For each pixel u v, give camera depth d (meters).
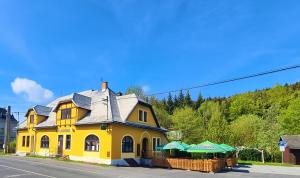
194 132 58.91
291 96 85.75
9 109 52.09
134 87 64.94
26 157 38.50
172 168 30.78
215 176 24.09
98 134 33.59
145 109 39.28
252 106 89.94
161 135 42.84
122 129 34.00
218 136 47.56
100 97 38.47
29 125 45.38
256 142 55.62
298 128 65.06
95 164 31.06
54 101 49.94
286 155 46.78
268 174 26.83
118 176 21.02
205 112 84.19
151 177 21.31
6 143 50.78
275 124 63.84
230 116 92.12
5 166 25.30
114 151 32.25
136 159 35.69
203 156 36.03
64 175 20.12
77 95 38.12
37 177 18.77
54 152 38.88
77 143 35.84
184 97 105.25
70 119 37.38
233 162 35.28
